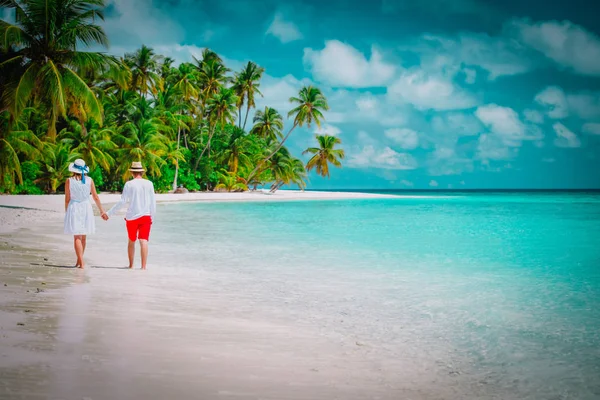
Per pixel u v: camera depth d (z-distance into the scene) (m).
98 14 25.25
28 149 35.12
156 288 7.52
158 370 3.89
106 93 52.50
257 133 73.06
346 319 6.29
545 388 4.16
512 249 14.62
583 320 6.40
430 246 15.02
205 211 31.86
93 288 7.14
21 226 17.00
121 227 18.44
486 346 5.29
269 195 69.31
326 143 74.56
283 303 7.05
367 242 15.82
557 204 58.00
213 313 6.19
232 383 3.76
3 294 6.31
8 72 25.05
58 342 4.39
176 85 59.31
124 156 49.94
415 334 5.71
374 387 3.99
